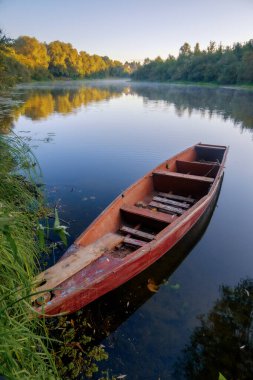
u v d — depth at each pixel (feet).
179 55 262.88
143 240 14.61
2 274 6.46
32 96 99.60
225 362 9.16
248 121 56.65
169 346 9.72
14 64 121.70
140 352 9.48
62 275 10.05
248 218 19.03
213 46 231.09
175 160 24.40
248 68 150.10
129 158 32.42
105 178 25.98
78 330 10.11
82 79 319.68
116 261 11.12
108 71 408.67
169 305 11.52
